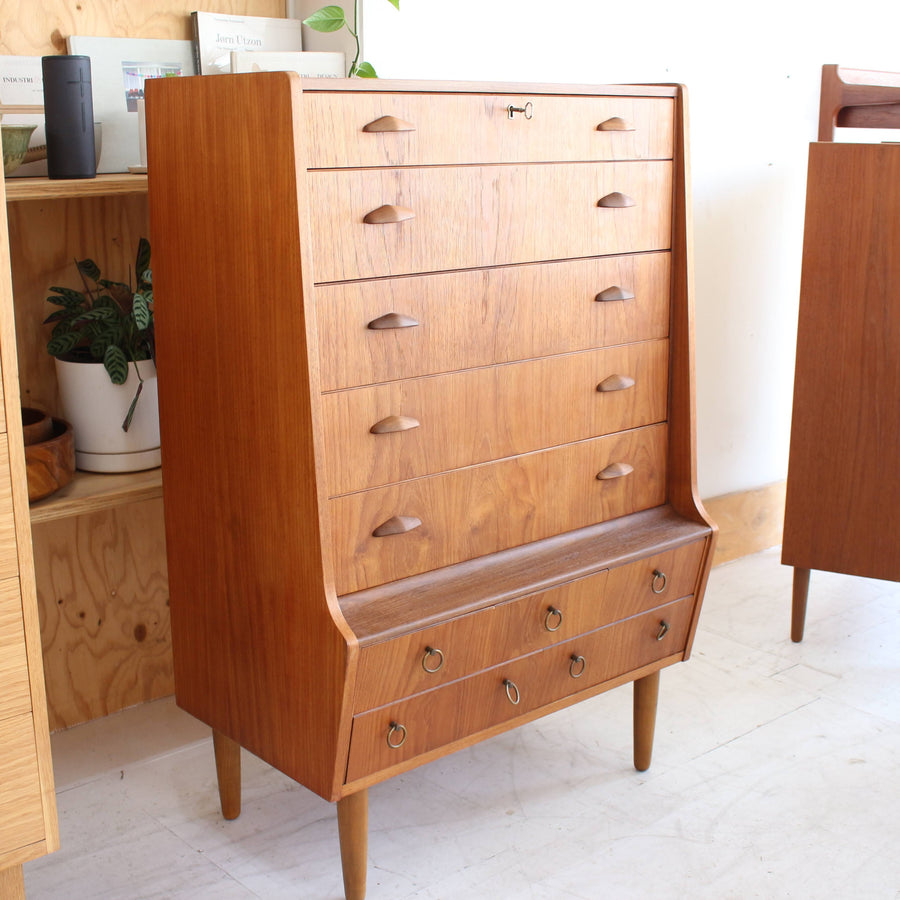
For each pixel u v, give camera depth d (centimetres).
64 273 217
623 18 273
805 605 279
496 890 189
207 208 166
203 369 175
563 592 189
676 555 206
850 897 188
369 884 190
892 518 260
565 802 215
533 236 181
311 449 159
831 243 249
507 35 249
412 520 174
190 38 221
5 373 143
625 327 200
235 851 200
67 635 233
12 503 147
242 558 177
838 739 237
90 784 219
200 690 197
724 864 196
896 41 349
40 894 187
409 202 164
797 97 320
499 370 182
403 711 174
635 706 220
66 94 185
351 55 225
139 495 200
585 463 199
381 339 165
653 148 197
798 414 263
